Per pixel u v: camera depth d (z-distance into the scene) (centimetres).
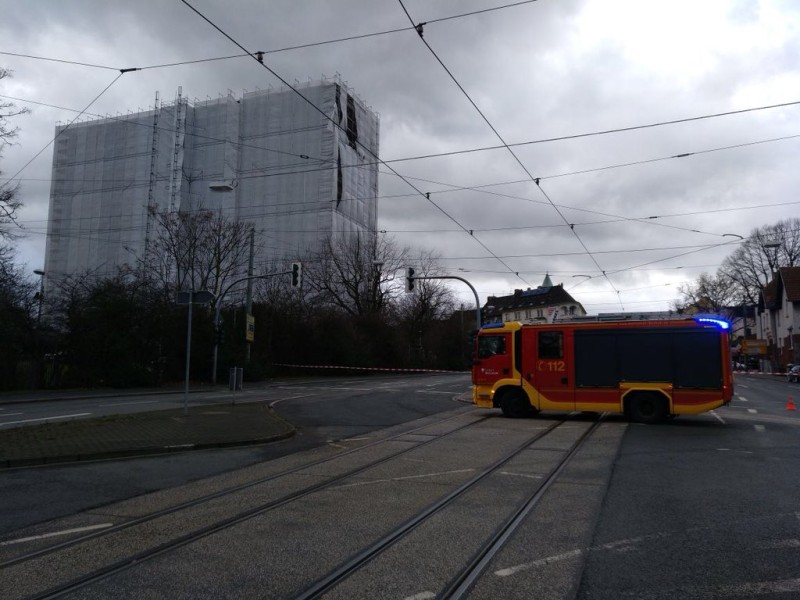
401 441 1291
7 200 2448
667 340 1642
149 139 5894
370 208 6256
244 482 872
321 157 5512
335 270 5675
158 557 548
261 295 4981
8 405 2208
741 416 1878
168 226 4009
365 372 5369
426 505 737
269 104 5734
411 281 2747
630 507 731
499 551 565
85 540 598
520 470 972
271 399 2402
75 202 6097
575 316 1875
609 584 487
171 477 904
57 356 3188
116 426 1388
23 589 475
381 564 530
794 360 5859
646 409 1642
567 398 1714
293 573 507
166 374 3662
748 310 8319
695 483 869
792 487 841
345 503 749
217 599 455
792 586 484
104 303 3262
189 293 1677
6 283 2895
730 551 567
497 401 1811
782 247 6800
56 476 902
